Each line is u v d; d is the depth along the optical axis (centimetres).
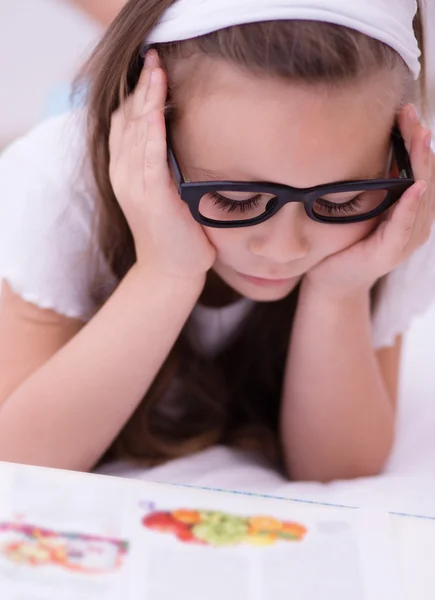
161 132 71
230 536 59
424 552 60
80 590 54
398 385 107
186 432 99
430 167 77
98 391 82
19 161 94
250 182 66
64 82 149
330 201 71
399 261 81
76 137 88
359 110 64
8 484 61
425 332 124
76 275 90
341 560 59
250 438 99
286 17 62
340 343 88
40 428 82
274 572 57
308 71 61
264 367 101
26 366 89
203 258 78
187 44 68
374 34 64
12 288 89
